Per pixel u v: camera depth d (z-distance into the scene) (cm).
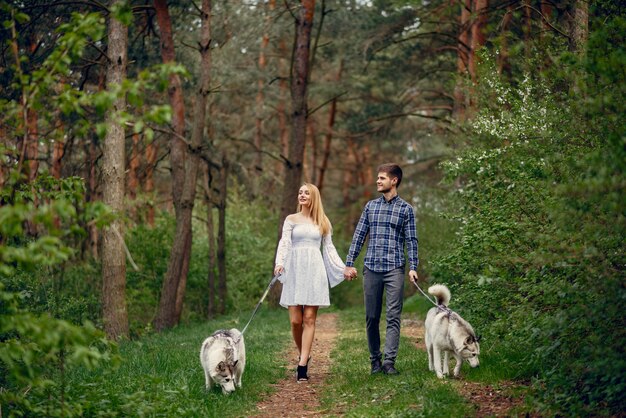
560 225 481
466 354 643
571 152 592
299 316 743
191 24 1568
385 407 560
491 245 685
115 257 1138
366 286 707
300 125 1822
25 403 457
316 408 614
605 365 466
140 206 1722
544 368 601
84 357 412
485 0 1393
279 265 720
